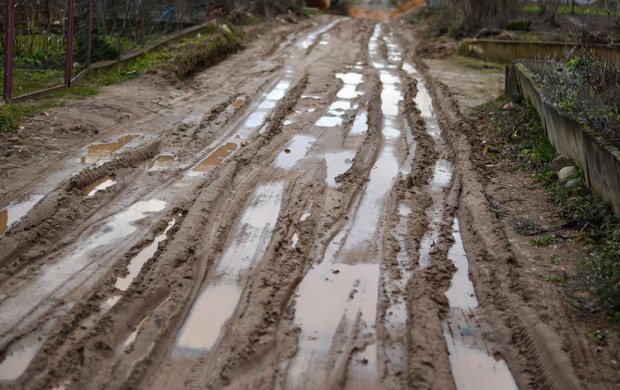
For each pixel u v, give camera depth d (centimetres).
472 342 561
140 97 1330
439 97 1526
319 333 562
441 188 925
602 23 2189
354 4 5075
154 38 1948
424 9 3928
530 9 2833
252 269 665
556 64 1274
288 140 1114
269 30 2806
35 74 1362
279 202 838
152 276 627
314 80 1672
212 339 545
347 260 695
